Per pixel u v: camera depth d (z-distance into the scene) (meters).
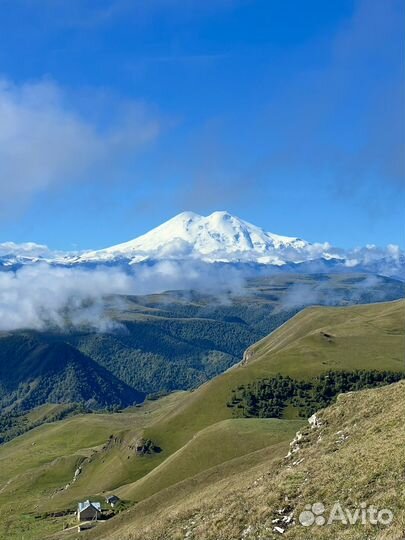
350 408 64.12
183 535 50.69
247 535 42.28
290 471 50.97
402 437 44.09
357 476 41.25
